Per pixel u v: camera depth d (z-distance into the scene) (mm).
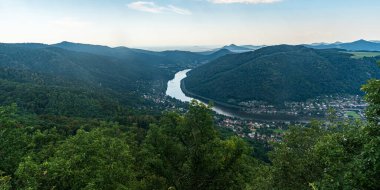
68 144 22391
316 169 16641
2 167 19172
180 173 21594
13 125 21641
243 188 22766
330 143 13352
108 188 19516
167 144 21344
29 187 13906
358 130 13359
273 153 18656
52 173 16109
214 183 21422
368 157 10578
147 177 25062
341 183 11812
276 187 17297
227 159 21578
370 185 10766
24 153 22188
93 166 19672
